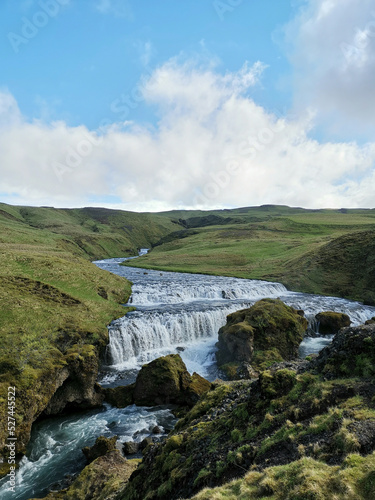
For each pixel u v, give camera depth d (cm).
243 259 9481
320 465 644
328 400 878
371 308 4781
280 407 945
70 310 3322
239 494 663
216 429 1062
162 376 2400
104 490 1272
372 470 563
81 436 1981
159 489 916
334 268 6531
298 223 15375
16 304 3009
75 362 2358
